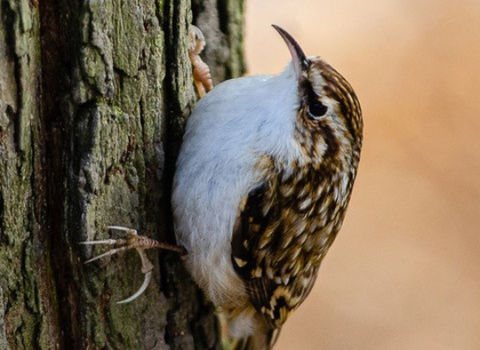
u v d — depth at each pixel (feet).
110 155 17.78
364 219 36.65
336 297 34.99
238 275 20.06
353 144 20.25
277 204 19.34
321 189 19.95
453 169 36.70
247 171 18.69
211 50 22.79
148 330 19.63
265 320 21.95
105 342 18.60
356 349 33.76
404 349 33.88
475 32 37.93
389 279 35.29
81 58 17.04
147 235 19.01
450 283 35.29
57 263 17.85
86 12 16.88
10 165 16.55
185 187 18.79
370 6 38.37
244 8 23.59
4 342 16.99
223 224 18.89
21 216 16.94
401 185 36.83
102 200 17.80
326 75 19.31
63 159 17.47
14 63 16.24
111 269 18.31
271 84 19.06
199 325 21.35
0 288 16.79
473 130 36.91
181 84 19.25
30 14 16.47
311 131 19.26
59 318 18.10
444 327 34.04
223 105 18.97
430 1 38.70
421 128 37.24
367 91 37.42
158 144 18.92
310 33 37.47
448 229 36.27
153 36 18.28
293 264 21.13
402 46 37.78
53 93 17.28
